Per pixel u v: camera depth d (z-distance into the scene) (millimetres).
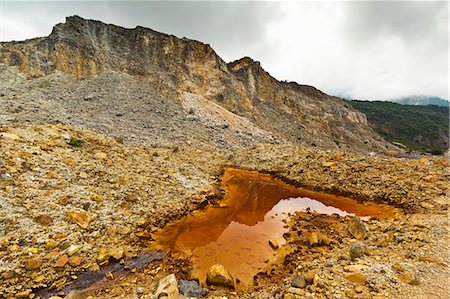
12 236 8773
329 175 19469
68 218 10328
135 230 11234
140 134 32406
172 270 9117
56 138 15797
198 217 13828
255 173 23062
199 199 15398
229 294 7727
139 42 58219
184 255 10195
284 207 15766
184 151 28453
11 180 10820
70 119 31328
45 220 9805
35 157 12844
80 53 48531
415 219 11500
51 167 12750
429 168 17359
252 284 8477
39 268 8148
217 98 58281
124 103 41312
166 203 13930
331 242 10766
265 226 13172
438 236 9258
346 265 7887
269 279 8680
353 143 74000
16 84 40375
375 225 11719
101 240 10016
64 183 12172
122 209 12234
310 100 80062
